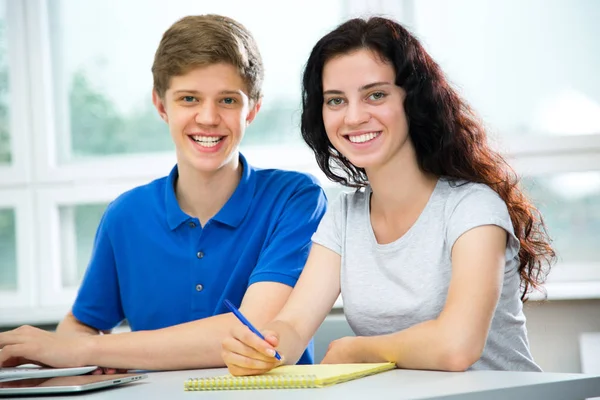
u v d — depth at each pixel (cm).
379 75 149
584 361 250
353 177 170
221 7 290
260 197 190
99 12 297
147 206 192
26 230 294
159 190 194
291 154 282
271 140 288
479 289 136
